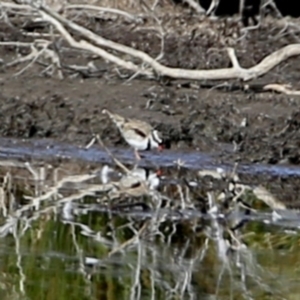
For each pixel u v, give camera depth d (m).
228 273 9.92
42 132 14.41
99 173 13.22
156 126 14.26
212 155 13.94
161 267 10.02
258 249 10.66
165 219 11.48
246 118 14.61
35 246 10.55
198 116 14.61
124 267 10.00
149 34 19.28
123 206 11.84
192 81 15.92
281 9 21.62
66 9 19.56
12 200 12.09
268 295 9.42
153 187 12.58
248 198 12.37
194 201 12.05
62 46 17.41
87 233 10.95
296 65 17.23
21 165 13.48
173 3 20.95
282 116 14.70
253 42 19.34
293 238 10.98
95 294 9.35
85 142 14.23
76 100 14.98
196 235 11.04
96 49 15.55
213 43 19.11
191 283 9.66
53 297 9.32
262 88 15.91
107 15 20.08
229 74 15.13
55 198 12.16
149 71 15.79
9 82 15.60
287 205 12.15
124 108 14.80
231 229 11.23
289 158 13.89
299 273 9.91
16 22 18.67
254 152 13.99
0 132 14.41
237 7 21.14
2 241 10.70
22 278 9.69
